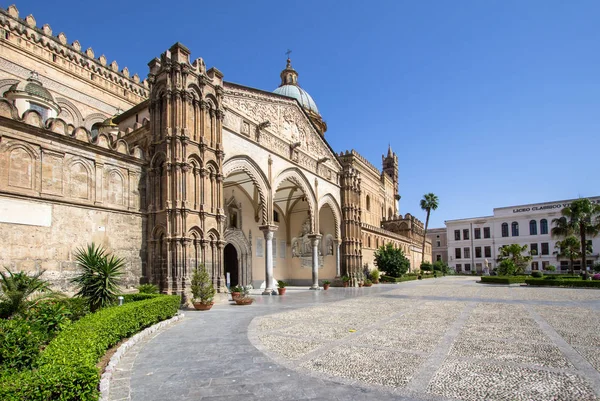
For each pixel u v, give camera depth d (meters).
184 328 13.51
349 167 43.69
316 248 36.75
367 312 17.84
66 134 17.58
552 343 10.75
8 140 15.46
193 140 22.11
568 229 53.78
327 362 8.82
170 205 20.77
